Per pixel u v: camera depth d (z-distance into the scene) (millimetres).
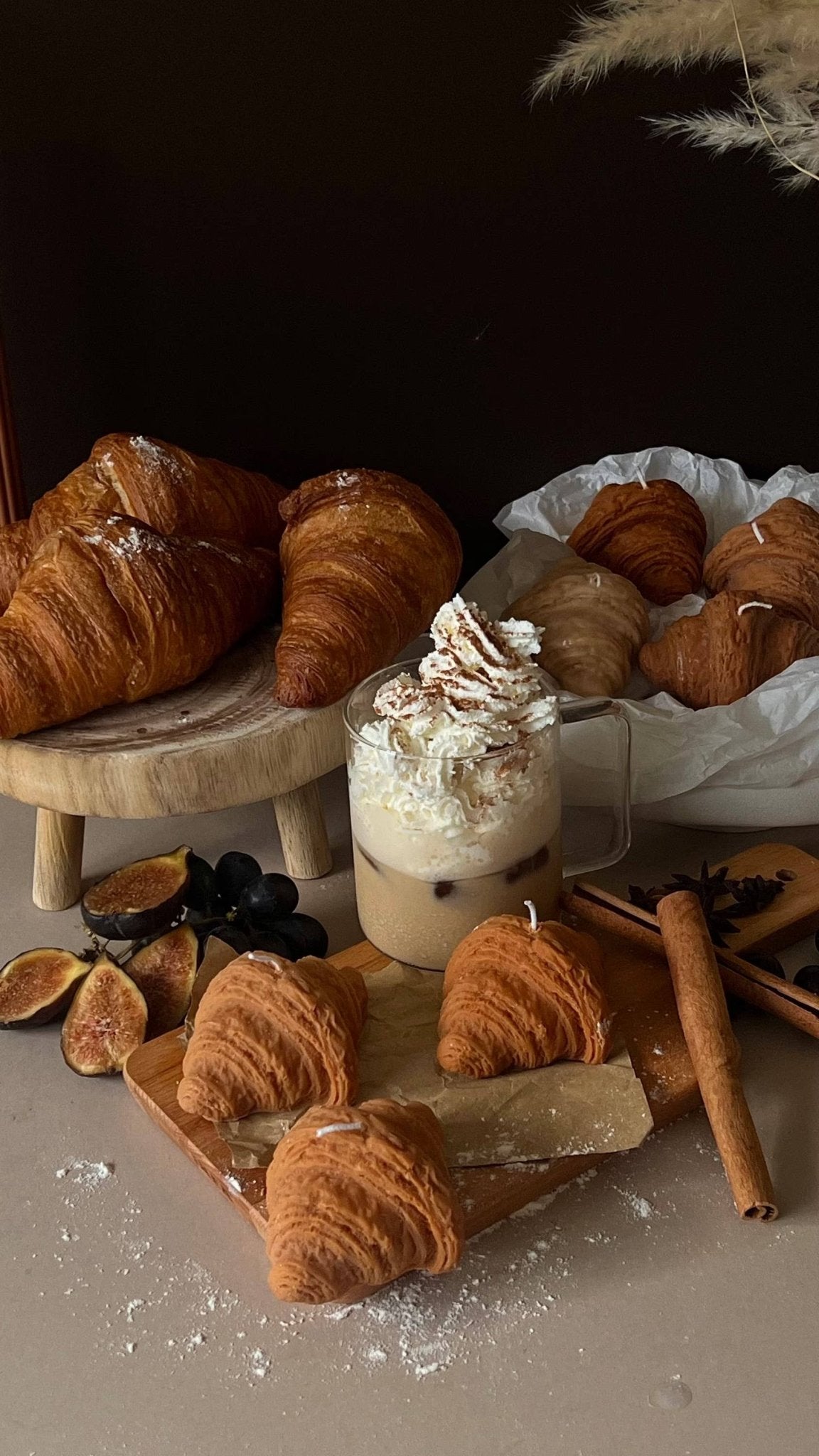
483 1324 451
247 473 762
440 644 553
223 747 602
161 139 831
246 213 839
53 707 615
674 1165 505
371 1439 420
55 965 597
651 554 776
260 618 709
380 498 692
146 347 895
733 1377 431
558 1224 483
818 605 726
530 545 792
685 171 778
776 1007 543
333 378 875
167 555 641
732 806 667
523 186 800
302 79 796
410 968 573
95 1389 439
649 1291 459
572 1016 510
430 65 779
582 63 675
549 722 554
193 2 788
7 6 814
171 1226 494
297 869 676
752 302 807
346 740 632
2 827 749
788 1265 465
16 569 697
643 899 610
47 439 940
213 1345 450
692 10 632
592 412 856
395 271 836
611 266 812
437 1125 473
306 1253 430
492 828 542
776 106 733
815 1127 514
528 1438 417
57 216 871
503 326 839
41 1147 530
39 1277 477
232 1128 496
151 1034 573
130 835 723
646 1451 412
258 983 499
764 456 852
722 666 680
